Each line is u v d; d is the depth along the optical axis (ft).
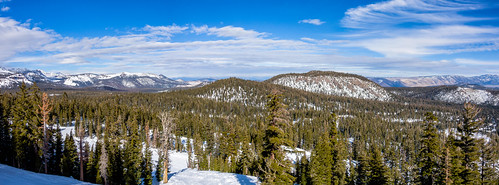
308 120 549.95
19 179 77.56
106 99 653.30
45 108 152.25
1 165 99.76
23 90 179.83
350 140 456.04
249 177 129.29
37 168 153.38
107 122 313.94
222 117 531.50
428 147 102.78
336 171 138.62
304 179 150.10
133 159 171.22
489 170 94.38
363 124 516.32
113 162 153.48
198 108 616.80
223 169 199.82
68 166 158.81
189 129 390.63
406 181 182.29
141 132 333.21
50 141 165.48
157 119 375.86
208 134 301.43
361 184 153.99
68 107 408.87
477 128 93.50
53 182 85.61
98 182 147.02
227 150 223.10
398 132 497.46
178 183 124.88
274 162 80.79
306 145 357.41
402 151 341.00
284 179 78.89
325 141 135.95
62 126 366.63
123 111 408.67
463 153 93.66
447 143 96.22
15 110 173.17
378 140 428.15
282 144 84.64
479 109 94.17
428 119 104.32
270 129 83.66
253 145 243.81
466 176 89.51
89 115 356.18
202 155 234.58
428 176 102.01
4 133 177.06
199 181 124.36
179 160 265.95
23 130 158.92
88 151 169.07
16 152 162.61
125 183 154.51
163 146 136.67
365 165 152.46
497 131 582.35
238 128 308.60
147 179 161.07
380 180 123.75
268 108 86.33
